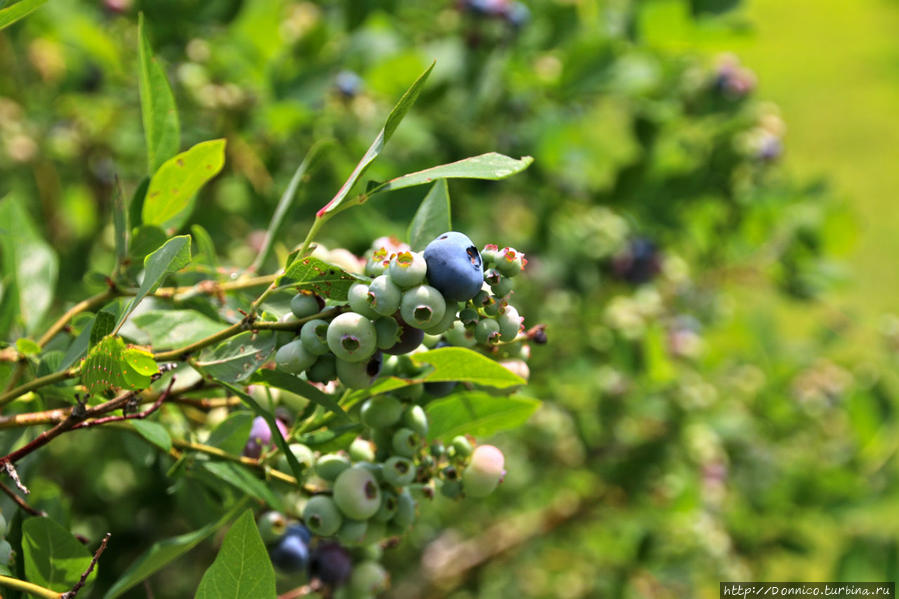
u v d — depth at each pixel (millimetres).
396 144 958
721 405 1272
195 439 542
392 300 425
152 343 532
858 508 1217
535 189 1108
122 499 948
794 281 1168
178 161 531
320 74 911
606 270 1138
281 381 459
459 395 531
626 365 1114
